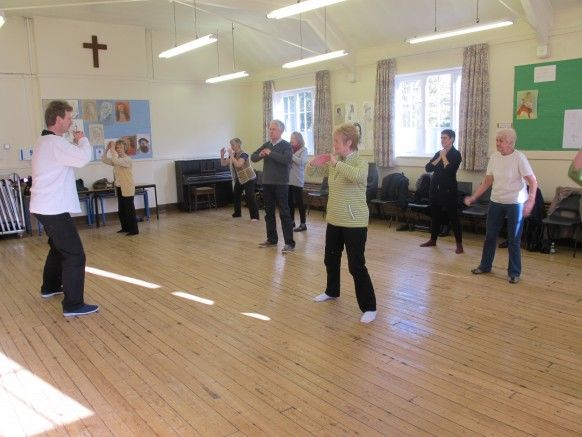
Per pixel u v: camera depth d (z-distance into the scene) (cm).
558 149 623
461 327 364
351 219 363
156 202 901
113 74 899
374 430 240
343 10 761
